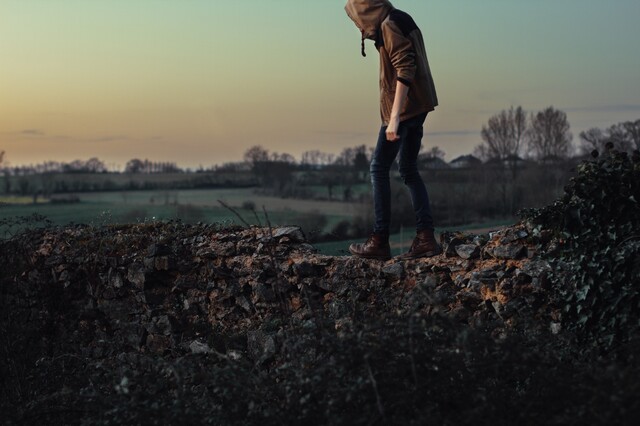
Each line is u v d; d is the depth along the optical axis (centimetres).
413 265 622
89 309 851
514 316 539
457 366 415
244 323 719
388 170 629
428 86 608
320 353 456
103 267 838
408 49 585
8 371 789
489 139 4934
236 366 458
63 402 568
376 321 440
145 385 489
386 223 636
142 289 794
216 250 756
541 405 397
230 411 433
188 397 457
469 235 637
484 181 3591
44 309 894
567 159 4531
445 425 376
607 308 518
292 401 414
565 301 539
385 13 602
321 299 663
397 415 391
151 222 891
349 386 399
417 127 621
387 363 412
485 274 581
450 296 579
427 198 634
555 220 563
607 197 536
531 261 567
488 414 382
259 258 714
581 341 529
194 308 767
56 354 840
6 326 853
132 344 791
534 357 409
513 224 609
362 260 648
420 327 414
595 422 361
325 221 2812
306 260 678
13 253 933
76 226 962
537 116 4884
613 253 520
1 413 561
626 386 359
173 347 756
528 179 3719
